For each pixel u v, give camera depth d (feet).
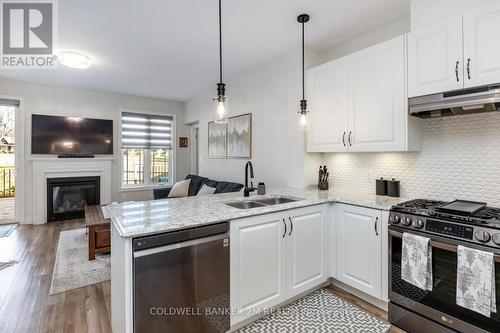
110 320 6.79
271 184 11.91
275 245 6.84
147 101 19.84
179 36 9.61
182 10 7.89
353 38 9.80
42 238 13.23
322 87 9.52
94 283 8.75
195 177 18.13
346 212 7.86
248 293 6.32
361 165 9.56
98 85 16.40
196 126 21.35
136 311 4.69
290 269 7.20
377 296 7.03
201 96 18.66
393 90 7.38
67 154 16.83
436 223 5.65
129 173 19.39
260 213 6.43
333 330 6.36
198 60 11.99
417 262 5.82
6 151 21.57
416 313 6.07
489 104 5.79
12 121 18.17
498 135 6.50
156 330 4.92
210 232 5.59
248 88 13.44
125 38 9.77
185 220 5.48
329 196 8.51
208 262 5.59
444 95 6.24
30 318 6.84
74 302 7.62
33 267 9.90
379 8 7.85
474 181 6.86
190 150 21.86
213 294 5.69
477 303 4.92
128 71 13.57
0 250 11.62
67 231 14.40
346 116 8.66
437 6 6.89
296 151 10.57
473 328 5.16
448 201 7.20
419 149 7.67
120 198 18.84
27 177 15.78
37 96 15.94
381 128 7.68
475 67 5.83
